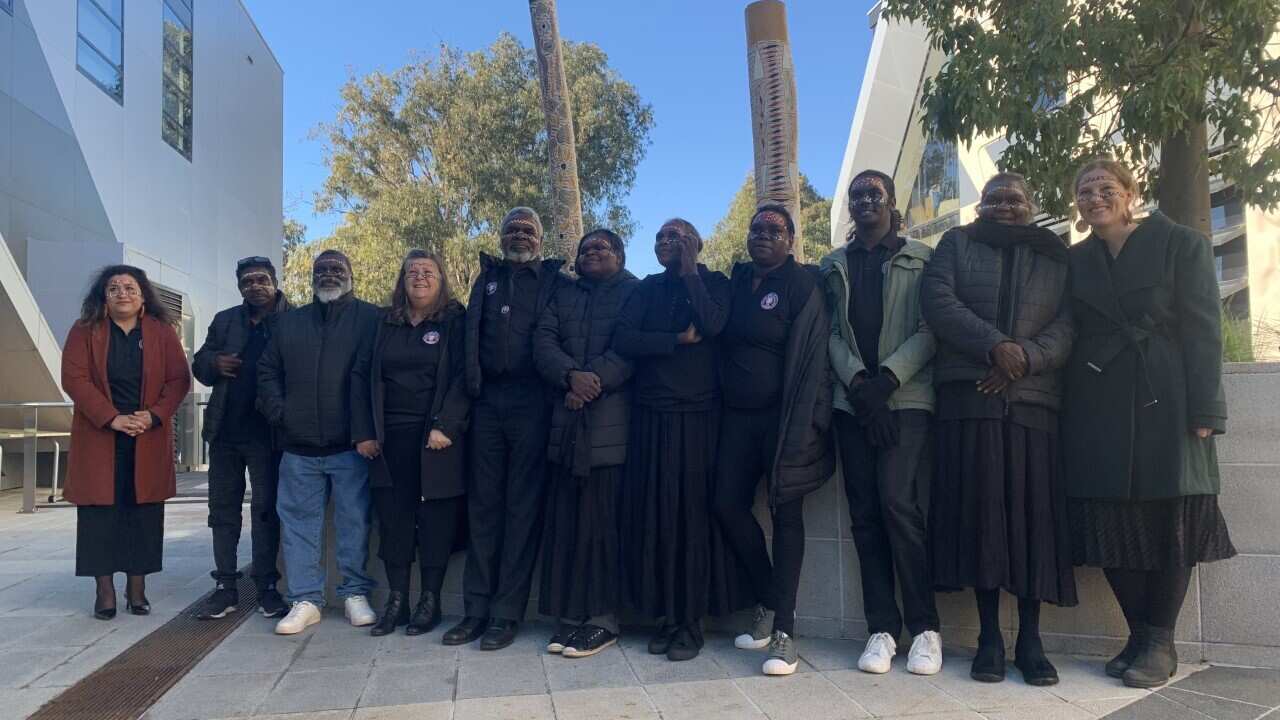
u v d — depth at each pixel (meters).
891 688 3.43
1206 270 3.35
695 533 3.88
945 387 3.62
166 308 4.98
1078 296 3.55
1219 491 3.40
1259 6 4.61
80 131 15.39
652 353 3.82
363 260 23.08
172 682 3.61
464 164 23.62
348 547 4.59
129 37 17.12
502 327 4.21
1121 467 3.35
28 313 10.30
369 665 3.82
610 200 25.34
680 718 3.13
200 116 20.53
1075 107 5.46
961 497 3.53
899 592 4.04
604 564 4.00
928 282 3.65
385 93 24.92
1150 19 4.95
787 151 6.15
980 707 3.21
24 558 6.49
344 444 4.54
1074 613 3.84
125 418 4.56
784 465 3.66
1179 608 3.48
